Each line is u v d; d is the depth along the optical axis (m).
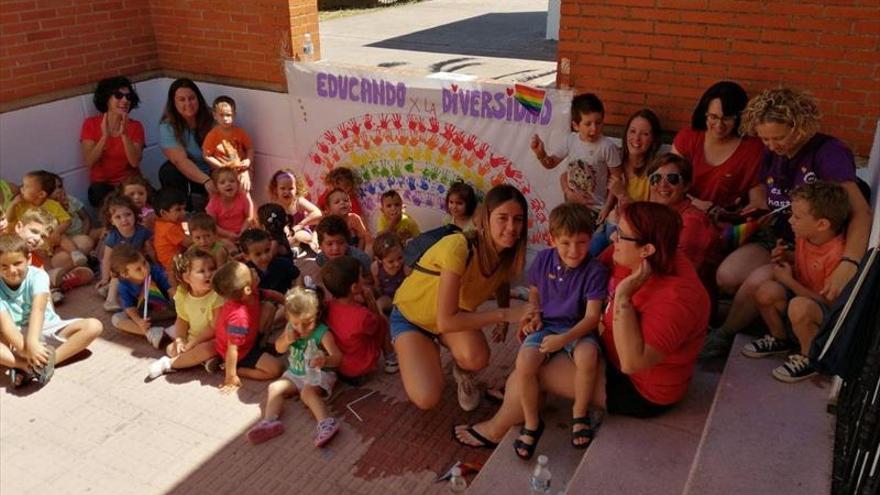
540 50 11.47
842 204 3.24
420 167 5.90
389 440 3.97
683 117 4.83
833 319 2.77
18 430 4.13
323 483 3.69
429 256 3.87
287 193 6.09
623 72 4.91
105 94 6.32
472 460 3.80
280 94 6.34
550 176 5.34
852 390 2.83
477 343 3.93
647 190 4.77
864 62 4.21
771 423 3.05
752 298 3.68
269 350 4.75
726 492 2.71
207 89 6.75
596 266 3.53
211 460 3.87
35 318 4.50
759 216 4.07
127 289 5.07
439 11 16.61
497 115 5.38
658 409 3.41
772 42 4.42
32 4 5.98
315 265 5.98
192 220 5.07
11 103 6.01
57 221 5.87
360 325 4.24
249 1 6.17
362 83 5.86
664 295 3.08
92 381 4.56
